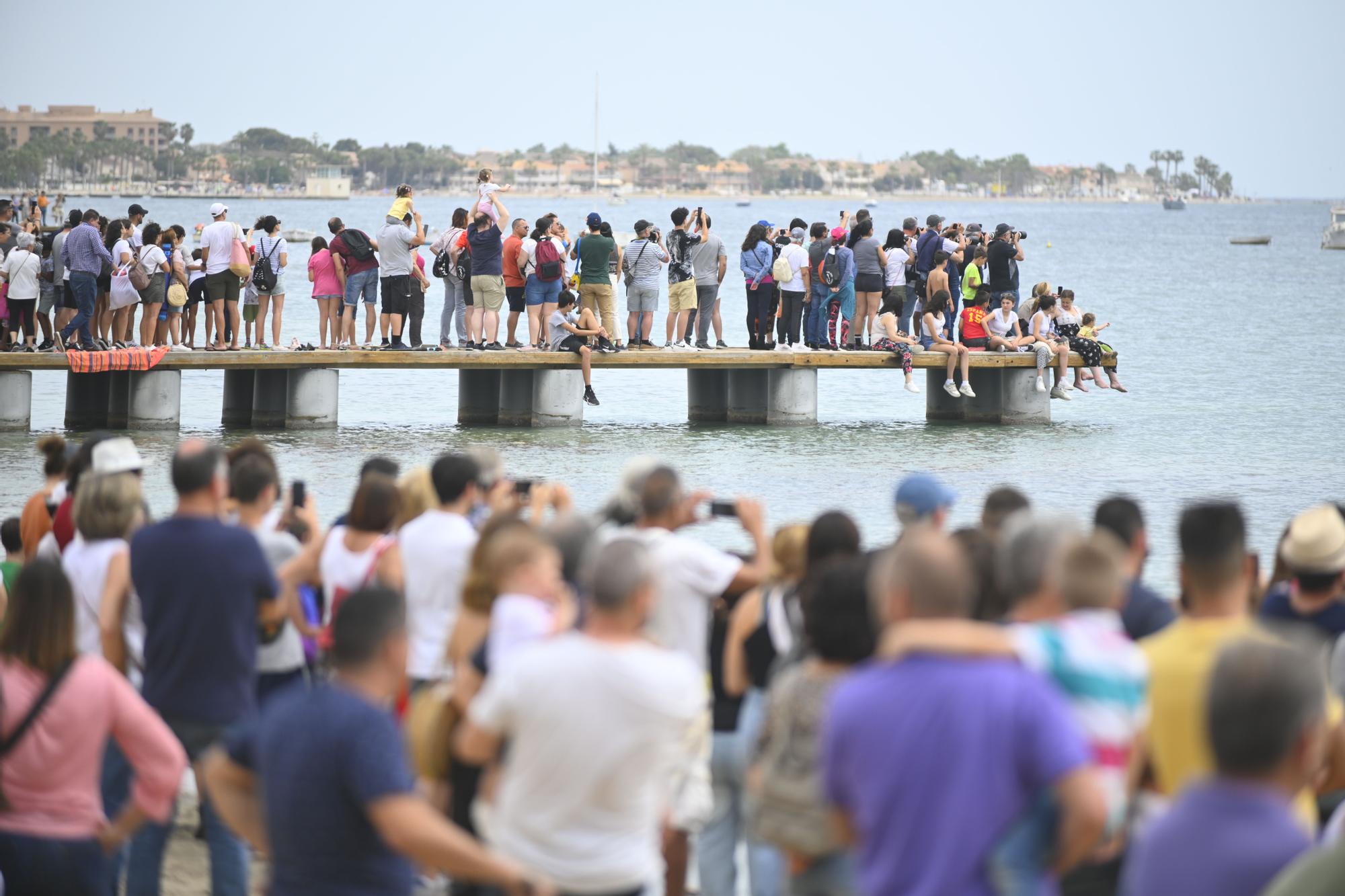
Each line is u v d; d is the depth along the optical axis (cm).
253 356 5988
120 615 1759
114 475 1809
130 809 1435
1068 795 1001
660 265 6419
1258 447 5978
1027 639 1202
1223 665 947
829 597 1285
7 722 1391
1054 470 5384
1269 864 918
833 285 6506
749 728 1577
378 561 1784
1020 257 6625
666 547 1666
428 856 1162
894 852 1014
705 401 6738
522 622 1422
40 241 6059
